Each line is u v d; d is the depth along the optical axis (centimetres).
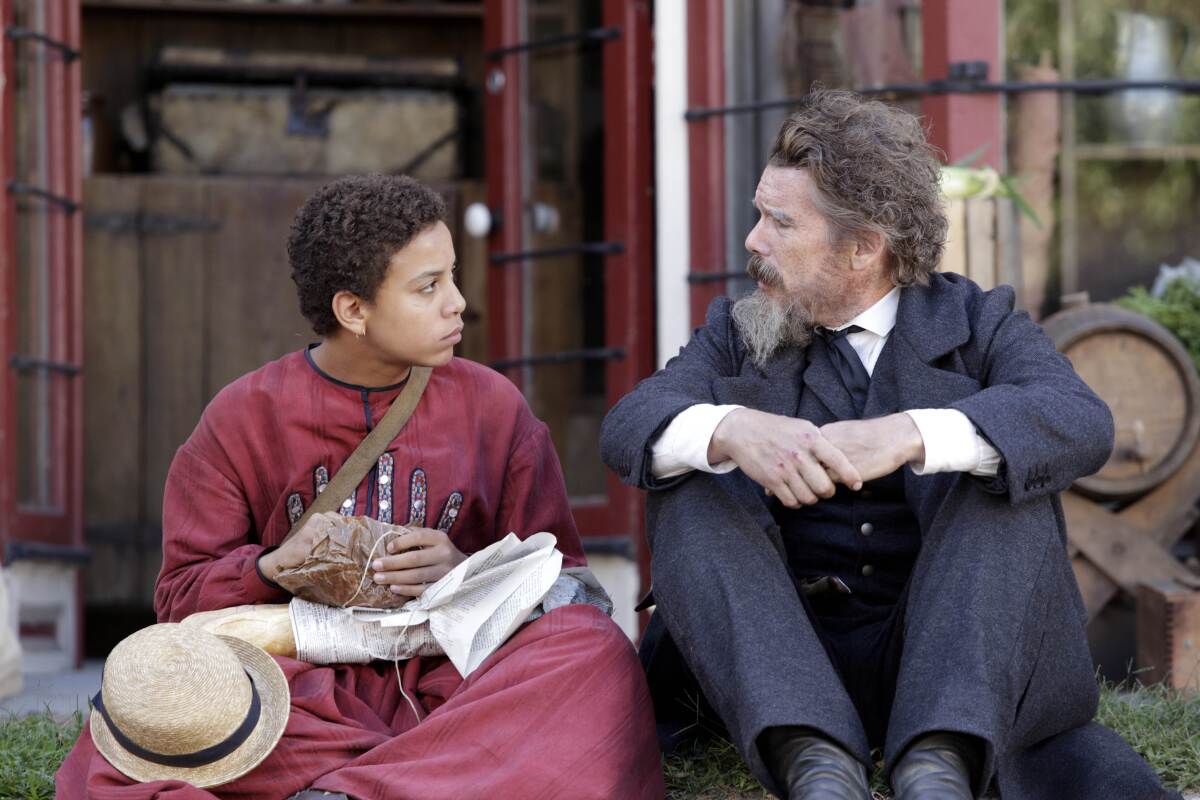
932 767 269
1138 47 613
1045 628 296
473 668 313
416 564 323
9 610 590
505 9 730
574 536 364
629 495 690
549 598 321
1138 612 522
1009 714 284
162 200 905
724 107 657
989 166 603
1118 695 424
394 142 924
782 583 296
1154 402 538
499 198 732
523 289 724
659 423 309
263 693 305
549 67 718
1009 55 609
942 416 294
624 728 304
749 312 338
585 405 705
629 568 687
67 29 717
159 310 903
